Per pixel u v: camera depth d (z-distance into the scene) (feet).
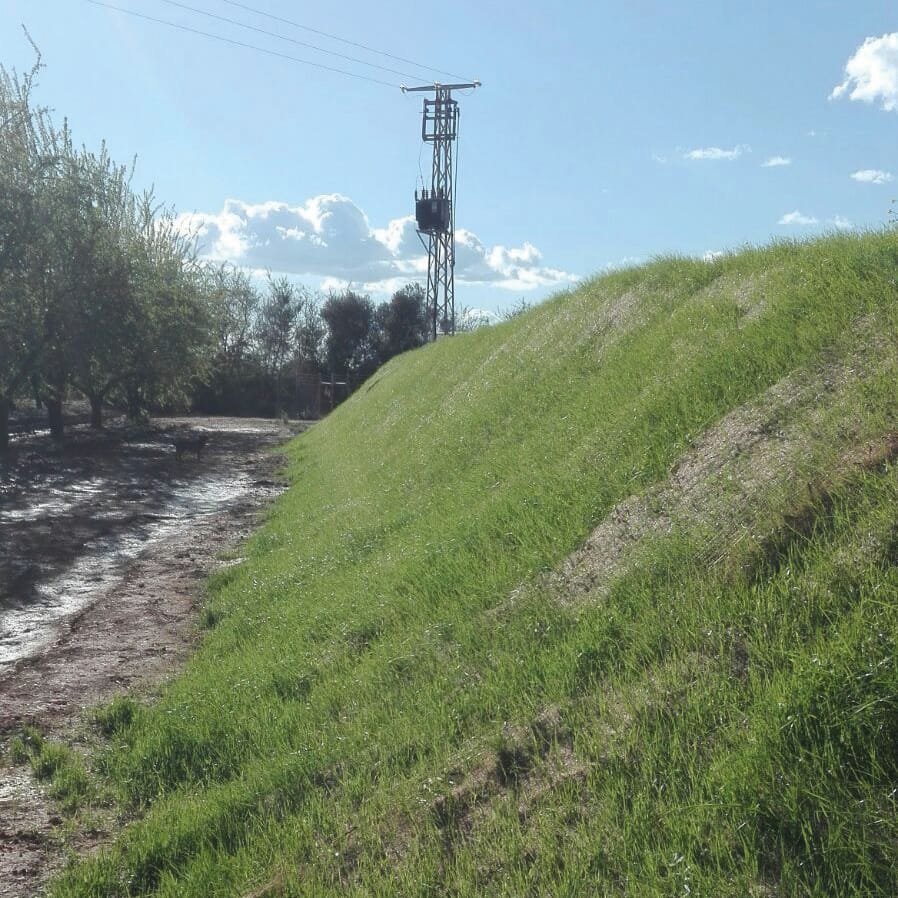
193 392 185.06
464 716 17.71
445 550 27.45
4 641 34.73
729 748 12.89
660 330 35.12
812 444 18.98
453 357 72.95
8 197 92.17
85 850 18.15
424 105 130.93
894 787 11.39
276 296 243.60
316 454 95.50
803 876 10.92
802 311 26.09
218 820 17.44
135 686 28.40
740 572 16.52
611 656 16.71
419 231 131.44
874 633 13.10
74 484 83.10
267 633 29.91
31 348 97.35
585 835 12.74
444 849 13.93
